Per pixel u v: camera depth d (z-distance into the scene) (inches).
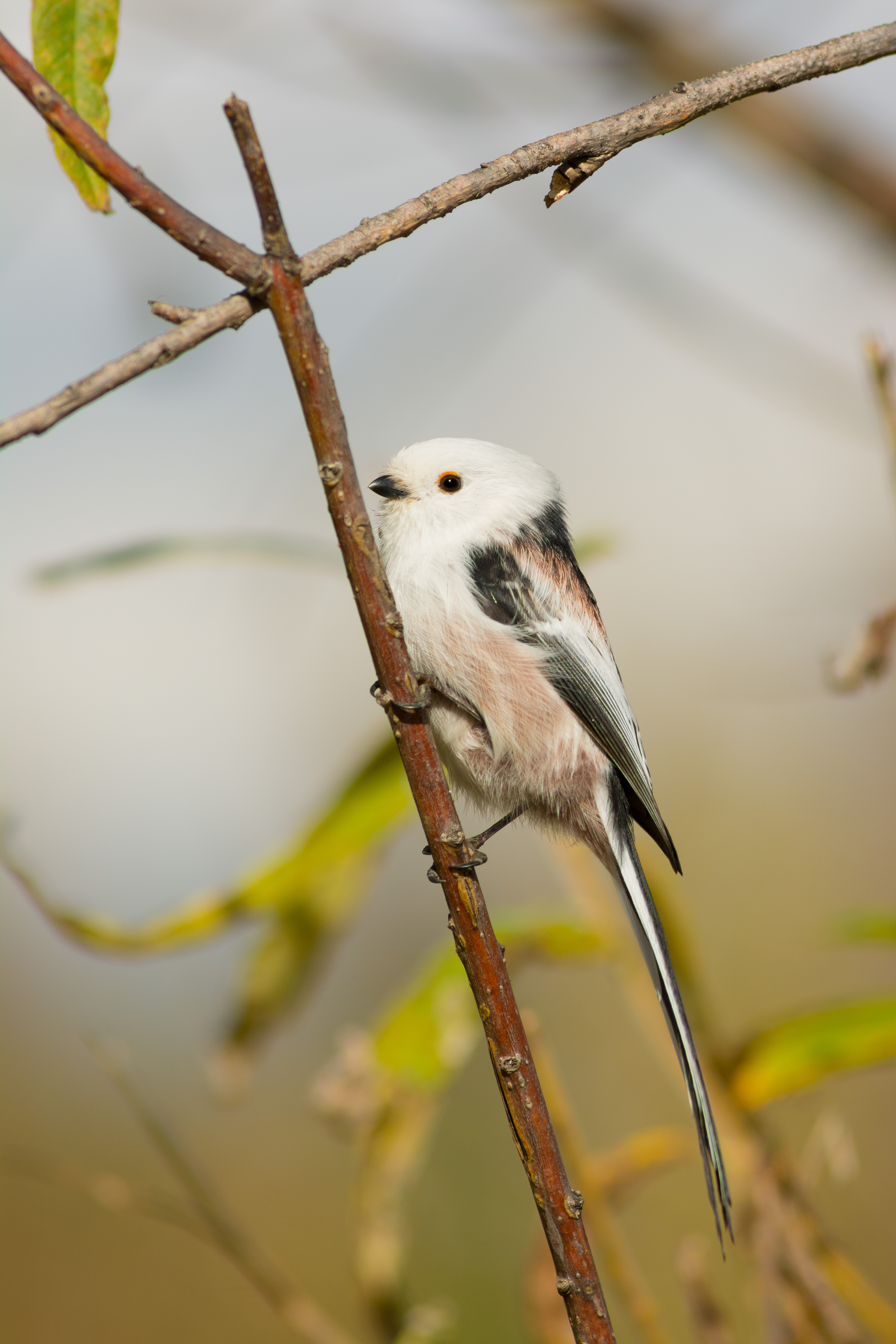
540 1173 156.7
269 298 135.2
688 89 154.9
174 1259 475.2
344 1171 498.9
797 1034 223.5
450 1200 415.5
